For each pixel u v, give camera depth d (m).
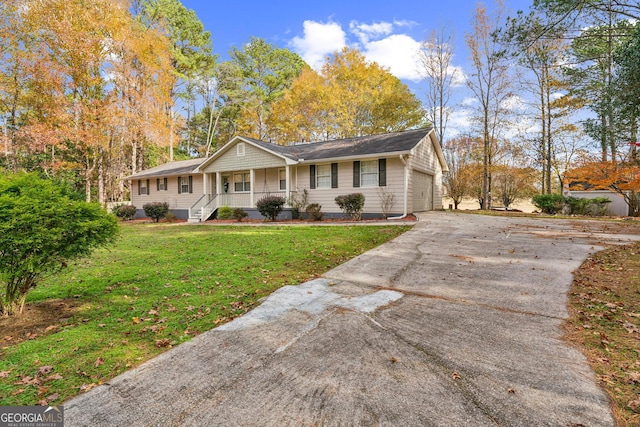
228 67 32.75
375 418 2.07
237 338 3.30
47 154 24.41
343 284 5.04
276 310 4.03
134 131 22.00
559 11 8.62
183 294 4.76
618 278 4.83
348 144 16.42
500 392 2.31
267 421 2.08
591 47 13.38
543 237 8.33
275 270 5.96
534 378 2.47
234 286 5.08
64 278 5.66
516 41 9.45
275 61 35.34
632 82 8.53
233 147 17.56
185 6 31.66
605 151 14.22
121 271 6.13
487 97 21.47
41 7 16.91
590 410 2.09
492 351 2.91
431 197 18.16
